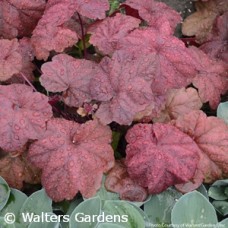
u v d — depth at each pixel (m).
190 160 0.57
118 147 0.65
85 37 0.69
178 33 0.76
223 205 0.59
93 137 0.58
